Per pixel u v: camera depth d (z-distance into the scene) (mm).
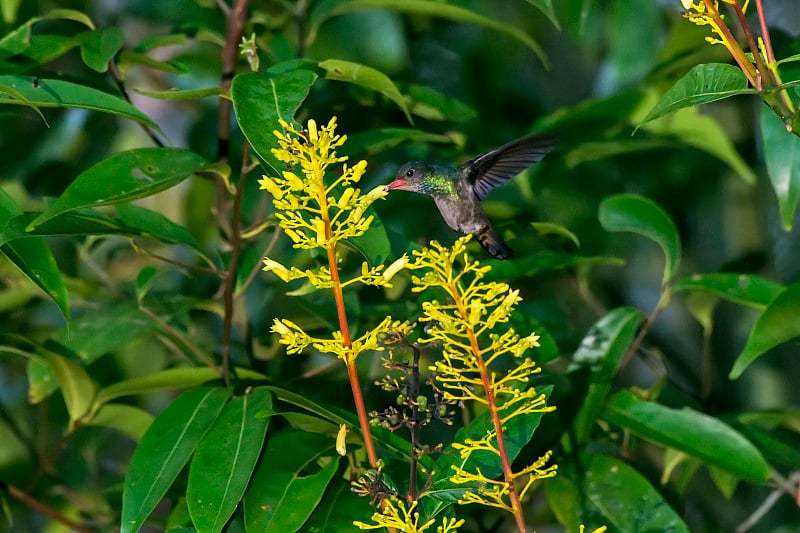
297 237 4531
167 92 5660
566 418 6871
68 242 9344
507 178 7086
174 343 7520
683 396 8102
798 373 9195
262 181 4516
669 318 9812
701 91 4895
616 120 8164
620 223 7207
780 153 6449
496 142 9797
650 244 9992
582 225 9727
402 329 4688
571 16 9445
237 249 6137
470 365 4641
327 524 5609
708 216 9781
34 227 5426
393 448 5605
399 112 8055
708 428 6602
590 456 6781
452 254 4512
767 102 4875
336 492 5797
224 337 6457
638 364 9719
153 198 10023
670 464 7434
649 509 6535
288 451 5742
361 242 5219
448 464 5180
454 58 10469
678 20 8234
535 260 7000
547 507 8883
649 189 9867
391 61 8961
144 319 7504
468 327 4527
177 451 5590
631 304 9953
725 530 9148
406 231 8523
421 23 10195
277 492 5473
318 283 4574
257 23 7918
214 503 5270
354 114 8023
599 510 6578
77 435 8805
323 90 7820
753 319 9500
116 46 6664
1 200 5723
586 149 8242
